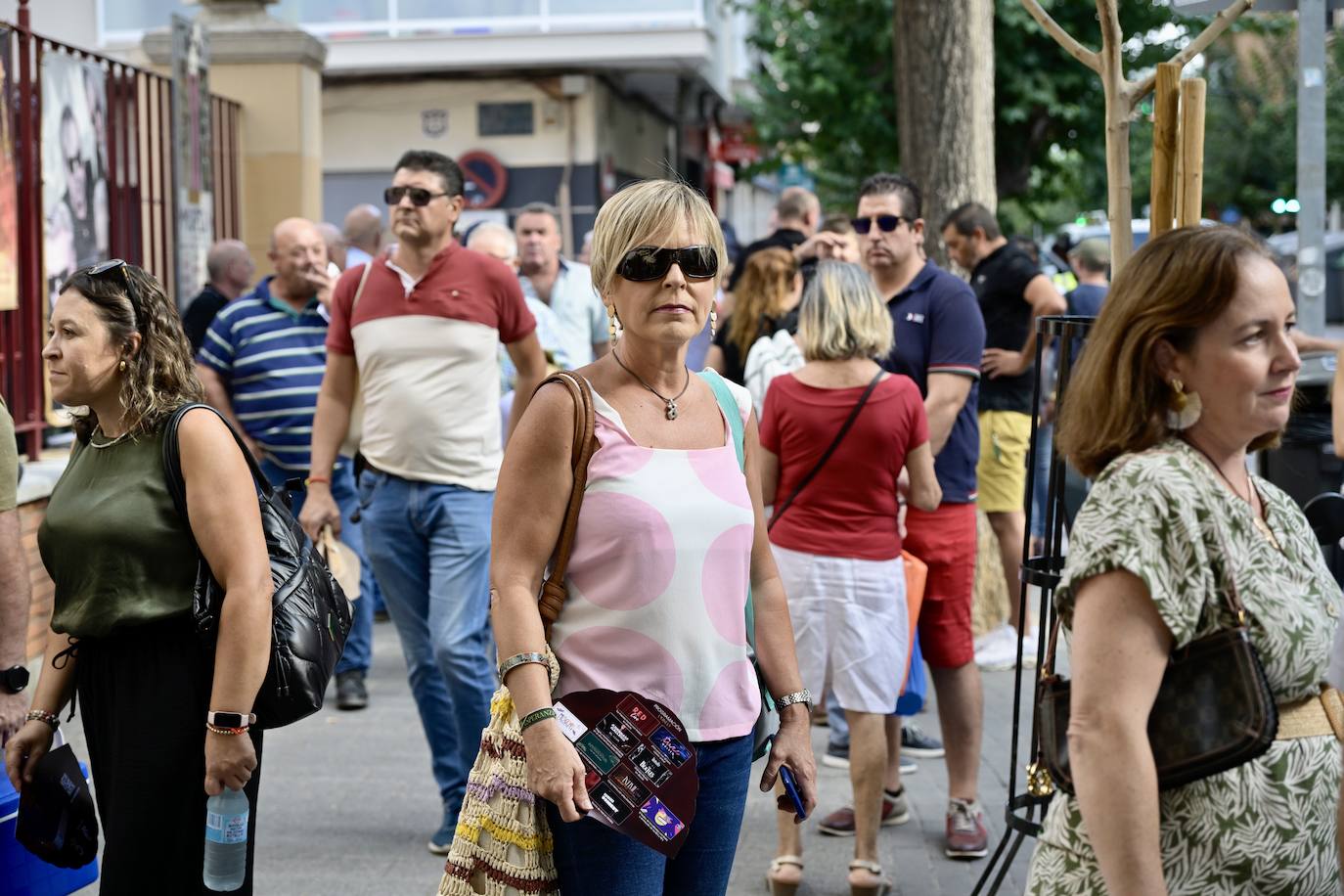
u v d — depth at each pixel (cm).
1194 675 490
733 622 653
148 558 738
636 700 627
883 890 1080
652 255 642
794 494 1071
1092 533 493
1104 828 481
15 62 1678
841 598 1052
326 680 772
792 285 1531
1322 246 1434
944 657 1149
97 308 742
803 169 5291
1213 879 498
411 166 1189
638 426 651
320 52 2600
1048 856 541
